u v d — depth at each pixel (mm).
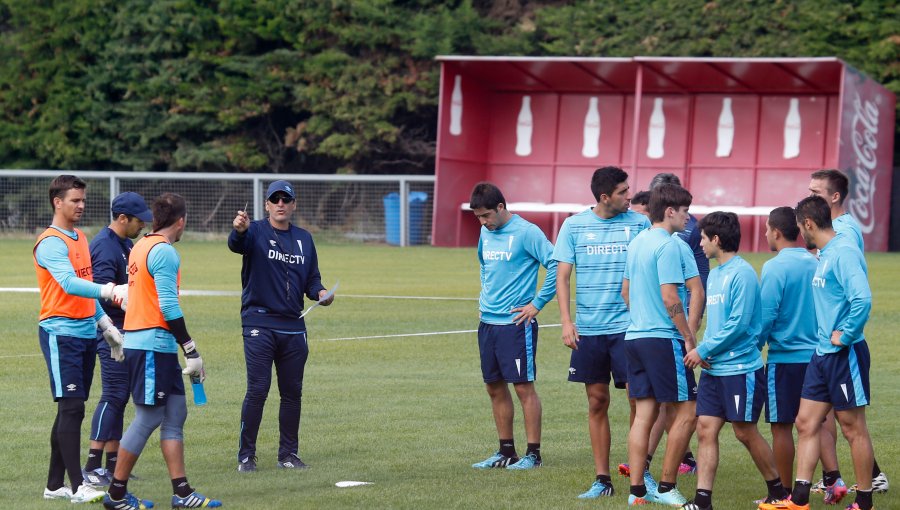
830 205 27312
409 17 143125
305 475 28578
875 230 112188
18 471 28906
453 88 119688
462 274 85062
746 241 116438
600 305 27641
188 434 33625
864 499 24641
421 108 142250
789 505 24578
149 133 141625
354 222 130375
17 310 62000
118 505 24812
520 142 125500
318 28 141125
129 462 24750
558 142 124812
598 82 121312
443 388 40531
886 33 127000
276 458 30891
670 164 121312
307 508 24734
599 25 137750
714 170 119750
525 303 29938
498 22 142500
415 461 30094
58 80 144000
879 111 112875
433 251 111125
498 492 26391
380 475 28484
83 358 26812
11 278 81375
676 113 121250
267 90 141125
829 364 24547
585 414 36406
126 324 25031
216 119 142625
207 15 142625
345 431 33812
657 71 114438
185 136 144625
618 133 123312
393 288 74375
